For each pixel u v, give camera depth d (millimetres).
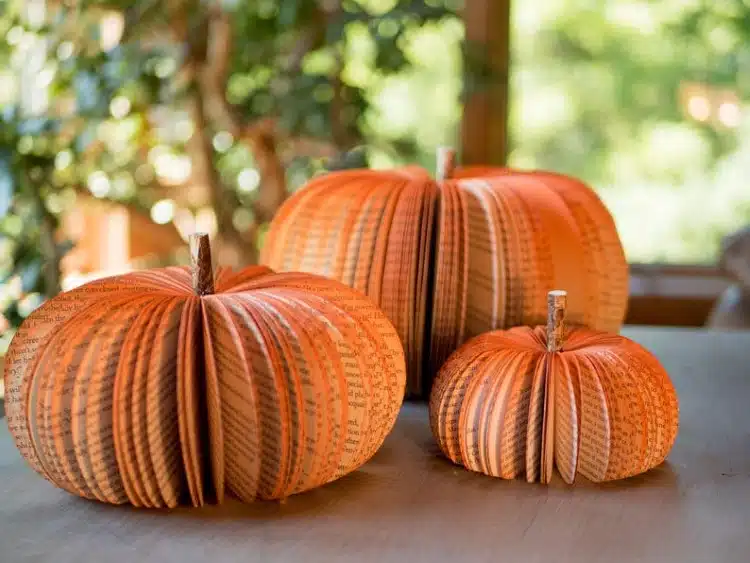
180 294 650
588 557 586
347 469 660
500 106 1591
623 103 1713
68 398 602
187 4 1585
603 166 1734
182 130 1721
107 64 1498
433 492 673
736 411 861
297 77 1667
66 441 607
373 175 875
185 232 1824
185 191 1748
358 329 650
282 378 608
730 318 1361
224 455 623
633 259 1737
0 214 1248
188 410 605
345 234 817
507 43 1580
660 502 664
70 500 658
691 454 755
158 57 1568
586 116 1721
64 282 1621
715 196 1712
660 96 1706
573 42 1703
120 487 625
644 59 1699
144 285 662
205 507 641
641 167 1725
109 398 602
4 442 777
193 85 1636
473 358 705
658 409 687
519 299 805
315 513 637
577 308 825
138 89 1578
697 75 1692
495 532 615
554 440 690
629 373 684
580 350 708
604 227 871
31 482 692
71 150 1486
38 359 614
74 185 1594
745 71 1682
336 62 1670
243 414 606
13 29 1465
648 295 1526
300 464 625
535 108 1722
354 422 639
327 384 618
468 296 812
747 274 1350
